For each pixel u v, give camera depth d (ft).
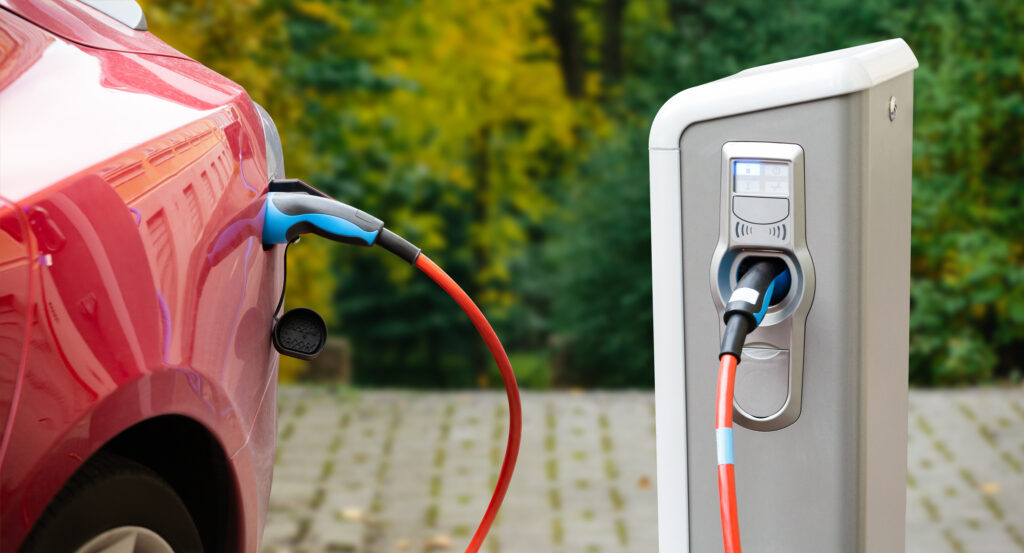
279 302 7.40
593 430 18.16
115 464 5.68
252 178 6.88
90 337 5.13
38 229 4.92
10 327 4.74
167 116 6.23
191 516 6.51
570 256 30.48
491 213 42.63
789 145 6.44
